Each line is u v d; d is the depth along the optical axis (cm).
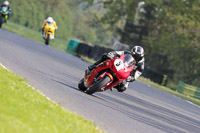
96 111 3344
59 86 4153
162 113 4809
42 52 8150
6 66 4475
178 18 19388
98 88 4069
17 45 7825
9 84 3106
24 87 3259
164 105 5941
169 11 19738
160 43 19725
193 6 19250
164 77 13212
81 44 13762
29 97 2862
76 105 3331
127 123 3253
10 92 2778
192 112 6238
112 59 4019
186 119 4956
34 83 3866
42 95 3241
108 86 4166
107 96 4741
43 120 2281
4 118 2002
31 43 10038
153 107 5175
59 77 4984
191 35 19300
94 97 4197
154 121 3869
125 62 4044
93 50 13025
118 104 4306
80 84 4369
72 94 3853
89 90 4141
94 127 2636
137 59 4066
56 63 6738
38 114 2391
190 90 11912
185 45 19400
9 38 9162
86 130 2423
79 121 2612
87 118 2947
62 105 3141
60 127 2259
